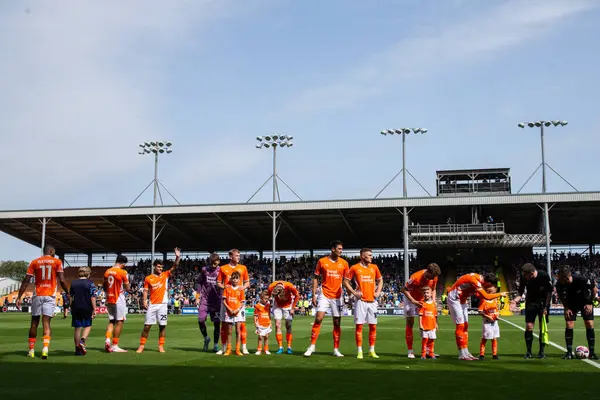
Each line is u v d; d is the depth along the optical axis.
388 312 47.75
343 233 59.81
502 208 50.56
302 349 14.35
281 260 64.75
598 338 17.75
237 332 13.02
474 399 7.16
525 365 10.68
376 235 61.00
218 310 13.81
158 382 8.53
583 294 11.94
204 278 14.08
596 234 59.97
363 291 12.27
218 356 12.41
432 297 12.20
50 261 12.22
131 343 16.25
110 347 13.57
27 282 12.23
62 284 12.42
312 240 63.44
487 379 8.83
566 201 45.28
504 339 17.53
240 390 7.82
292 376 9.15
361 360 11.59
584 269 53.97
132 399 7.15
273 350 14.07
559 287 12.15
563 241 64.50
